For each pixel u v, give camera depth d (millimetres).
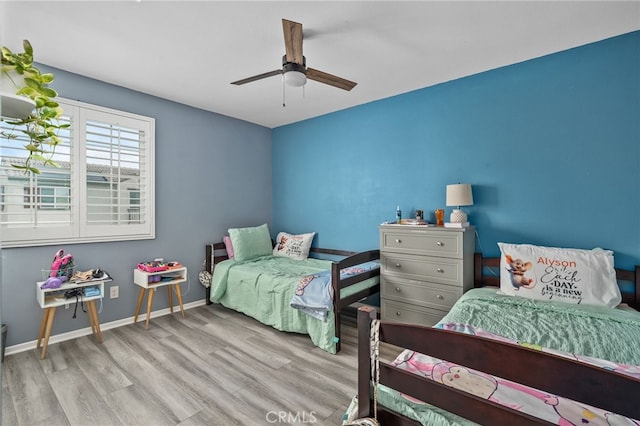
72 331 2842
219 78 2957
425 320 2820
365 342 1182
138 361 2418
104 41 2312
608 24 2143
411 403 1159
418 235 2852
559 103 2523
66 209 2803
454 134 3049
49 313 2508
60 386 2090
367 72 2867
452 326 1814
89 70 2773
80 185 2869
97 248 3002
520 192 2709
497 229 2826
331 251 4008
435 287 2768
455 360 1017
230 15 2023
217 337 2871
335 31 2213
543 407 1048
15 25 2098
